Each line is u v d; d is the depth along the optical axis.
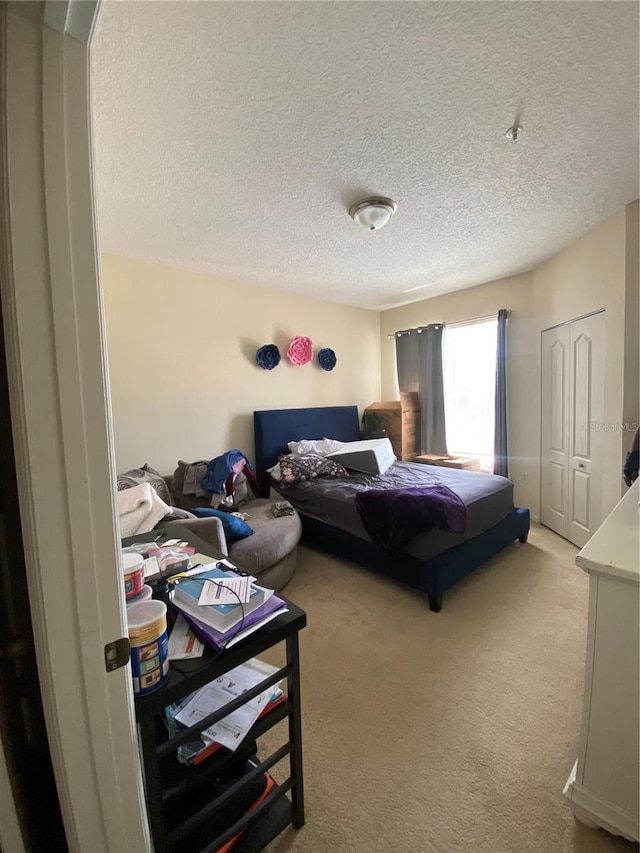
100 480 0.60
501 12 1.12
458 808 1.18
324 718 1.53
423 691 1.66
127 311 2.99
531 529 3.56
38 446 0.55
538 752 1.37
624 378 2.49
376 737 1.44
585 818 1.12
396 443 4.48
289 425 3.94
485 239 2.83
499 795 1.22
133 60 1.23
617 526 1.30
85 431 0.58
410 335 4.66
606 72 1.34
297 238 2.68
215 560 1.35
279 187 2.03
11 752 0.63
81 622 0.60
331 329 4.55
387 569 2.50
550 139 1.71
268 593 1.05
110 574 0.62
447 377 4.49
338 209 2.29
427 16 1.12
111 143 1.64
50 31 0.52
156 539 1.63
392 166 1.88
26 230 0.52
